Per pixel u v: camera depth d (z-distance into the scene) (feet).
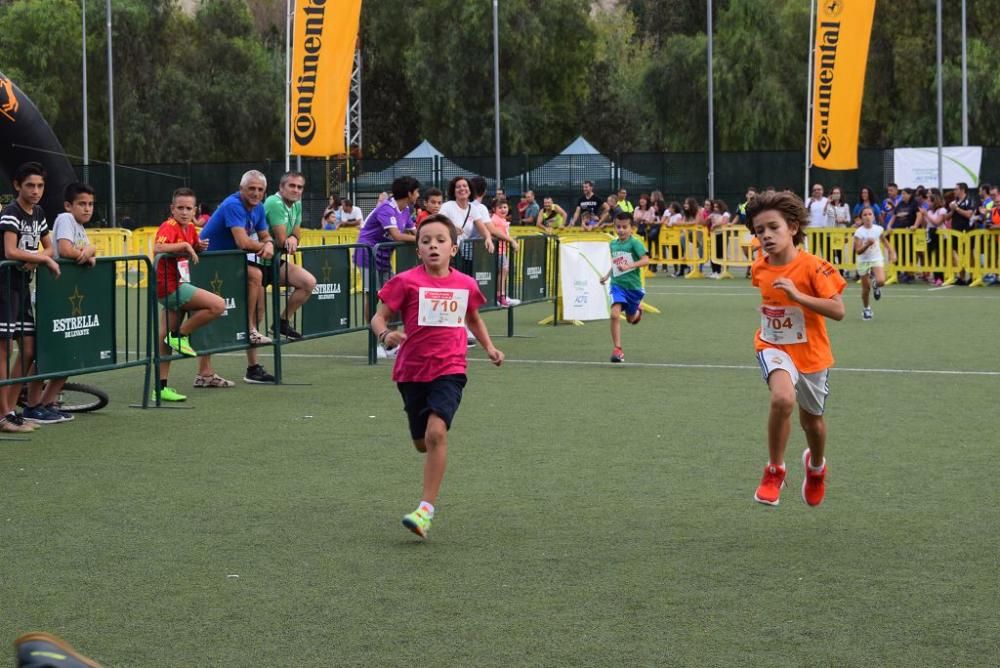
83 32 162.20
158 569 23.73
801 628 20.12
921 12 183.21
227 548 25.25
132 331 70.03
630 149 248.73
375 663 18.63
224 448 35.96
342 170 167.02
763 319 26.76
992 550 24.77
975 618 20.57
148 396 43.50
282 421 40.47
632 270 55.06
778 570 23.45
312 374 52.49
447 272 27.20
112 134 154.40
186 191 44.96
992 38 183.93
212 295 45.47
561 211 124.26
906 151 138.51
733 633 19.88
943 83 177.17
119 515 28.07
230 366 55.21
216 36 228.84
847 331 68.44
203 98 223.51
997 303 85.15
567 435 37.63
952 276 102.99
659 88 195.00
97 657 18.98
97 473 32.63
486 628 20.18
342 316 54.08
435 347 26.66
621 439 36.96
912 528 26.55
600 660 18.70
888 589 22.21
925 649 19.12
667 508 28.45
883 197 148.56
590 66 226.79
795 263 26.13
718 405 43.19
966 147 136.46
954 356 57.06
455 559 24.32
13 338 38.34
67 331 39.88
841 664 18.49
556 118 217.77
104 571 23.61
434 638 19.74
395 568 23.71
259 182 48.42
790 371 26.08
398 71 234.17
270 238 49.57
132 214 167.43
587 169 159.33
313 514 28.09
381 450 35.55
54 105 209.15
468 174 162.50
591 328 71.67
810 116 127.34
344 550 25.03
